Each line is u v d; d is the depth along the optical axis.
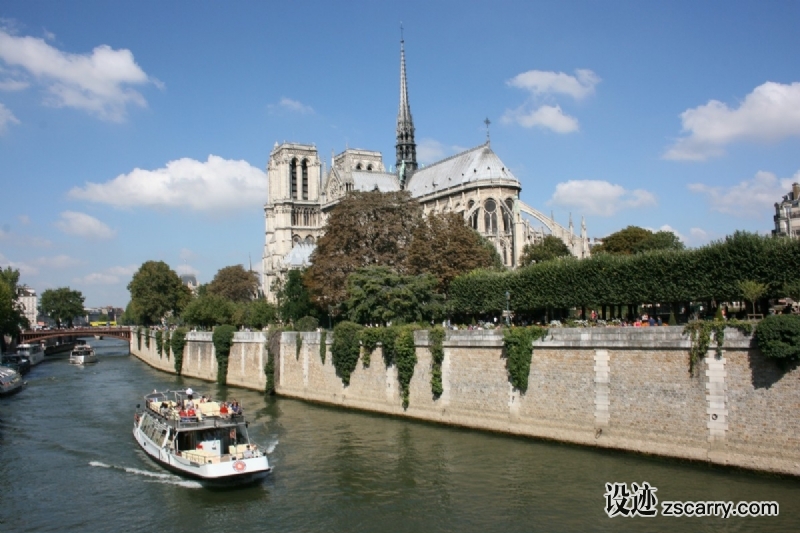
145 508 42.84
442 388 62.31
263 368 91.75
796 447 41.06
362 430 61.41
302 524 39.47
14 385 93.88
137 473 50.22
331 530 38.47
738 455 43.22
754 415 42.91
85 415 73.38
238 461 46.47
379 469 48.84
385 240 98.62
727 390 44.12
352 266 96.38
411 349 65.56
